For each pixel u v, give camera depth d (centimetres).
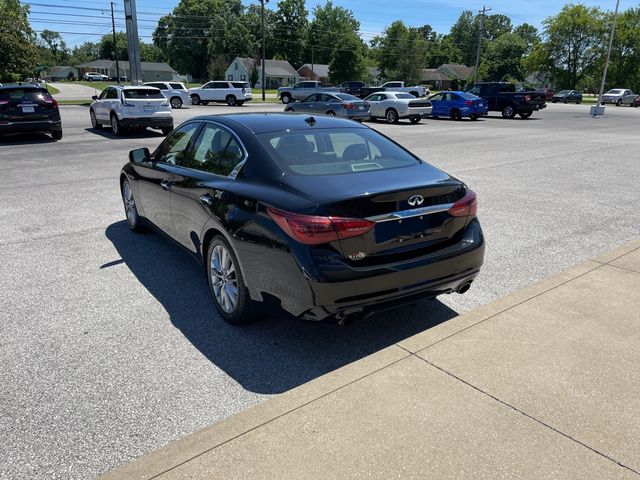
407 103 2409
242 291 351
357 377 298
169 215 466
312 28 11238
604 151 1405
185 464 231
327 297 298
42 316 391
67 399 289
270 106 3669
